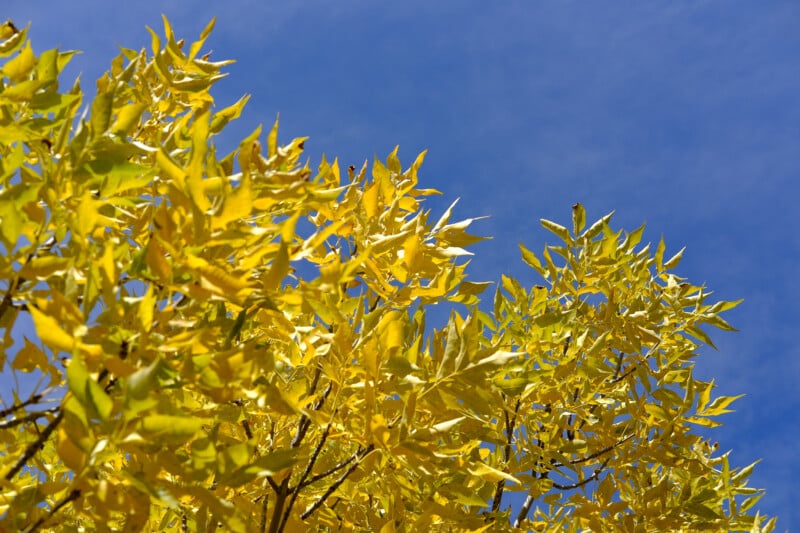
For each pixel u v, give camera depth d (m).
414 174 2.57
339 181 2.49
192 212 1.95
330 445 2.50
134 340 1.94
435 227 2.51
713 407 2.95
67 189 2.05
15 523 1.95
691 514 2.98
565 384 2.90
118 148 2.05
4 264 1.96
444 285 2.32
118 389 2.00
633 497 2.91
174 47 2.40
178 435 1.86
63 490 2.00
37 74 2.21
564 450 2.80
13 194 1.99
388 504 2.44
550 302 3.03
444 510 2.29
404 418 2.13
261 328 2.29
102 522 1.94
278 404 2.17
